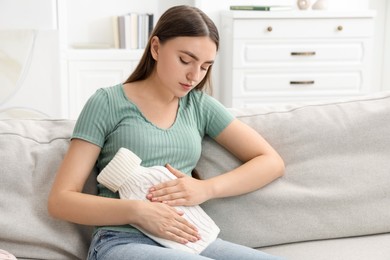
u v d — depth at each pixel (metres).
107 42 4.82
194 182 1.65
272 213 1.78
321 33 4.41
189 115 1.77
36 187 1.68
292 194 1.80
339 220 1.82
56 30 3.89
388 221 1.85
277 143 1.87
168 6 4.85
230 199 1.76
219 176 1.72
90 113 1.65
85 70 4.41
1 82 3.86
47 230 1.65
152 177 1.60
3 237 1.62
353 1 4.95
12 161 1.68
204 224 1.63
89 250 1.60
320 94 4.52
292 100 4.51
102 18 4.78
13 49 3.85
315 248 1.76
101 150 1.69
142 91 1.72
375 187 1.85
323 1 4.69
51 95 3.92
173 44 1.62
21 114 3.90
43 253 1.64
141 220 1.52
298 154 1.86
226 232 1.75
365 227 1.84
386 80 5.11
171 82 1.64
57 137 1.78
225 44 4.60
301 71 4.46
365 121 1.90
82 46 4.57
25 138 1.75
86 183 1.73
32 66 3.88
